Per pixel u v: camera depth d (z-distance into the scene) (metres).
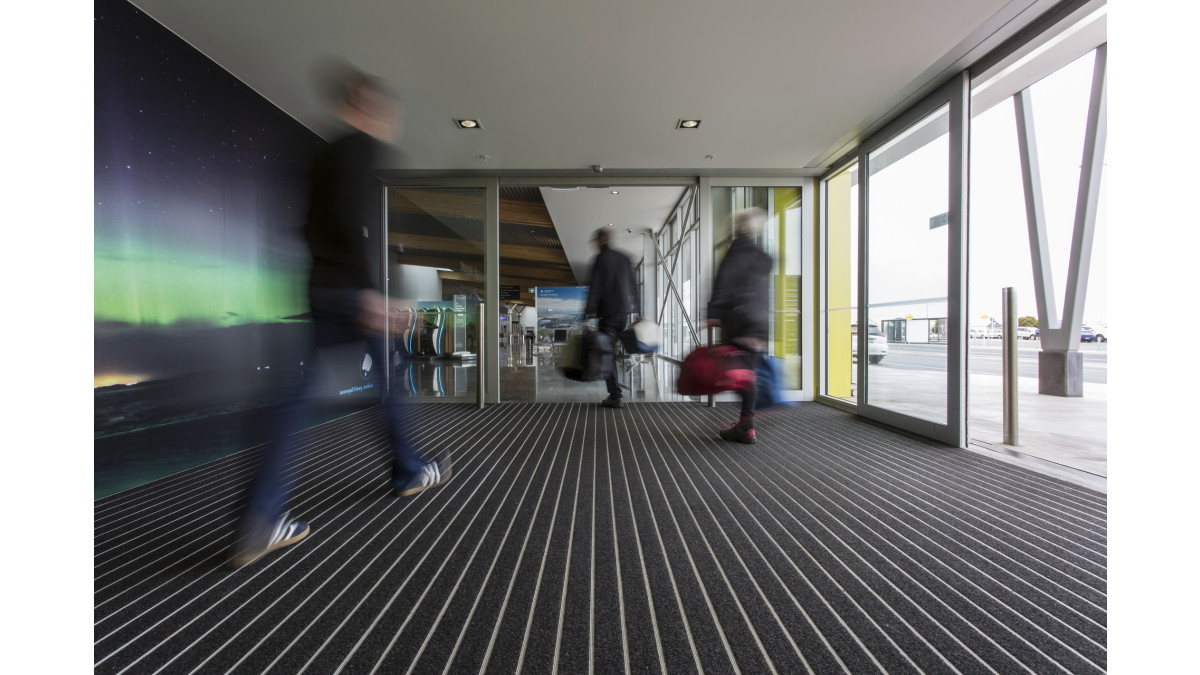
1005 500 2.21
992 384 6.94
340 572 1.55
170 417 2.67
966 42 2.85
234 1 2.44
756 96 3.43
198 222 2.88
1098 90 5.15
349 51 2.88
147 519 2.01
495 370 5.18
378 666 1.11
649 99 3.46
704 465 2.78
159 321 2.61
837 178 5.13
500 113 3.67
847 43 2.82
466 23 2.61
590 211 7.77
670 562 1.62
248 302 3.28
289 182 3.68
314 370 1.79
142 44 2.51
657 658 1.14
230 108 3.13
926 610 1.34
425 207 5.68
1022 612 1.33
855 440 3.43
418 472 2.32
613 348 4.79
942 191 3.46
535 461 2.87
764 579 1.51
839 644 1.19
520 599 1.39
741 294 3.23
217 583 1.49
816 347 5.24
